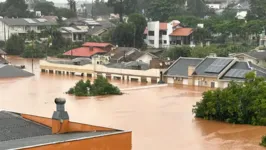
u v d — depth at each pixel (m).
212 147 38.47
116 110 55.03
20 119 27.80
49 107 57.38
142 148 38.00
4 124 26.39
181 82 77.88
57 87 76.00
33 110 55.28
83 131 24.14
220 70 73.56
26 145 19.56
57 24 156.75
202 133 43.41
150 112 53.72
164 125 46.75
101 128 23.50
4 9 182.50
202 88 72.88
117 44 124.50
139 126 46.25
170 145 39.03
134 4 171.38
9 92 70.81
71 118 50.00
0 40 144.50
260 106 46.94
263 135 42.41
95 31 143.12
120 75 85.44
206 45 109.88
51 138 21.77
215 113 48.62
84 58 99.81
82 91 67.44
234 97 48.00
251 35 125.88
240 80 69.75
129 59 100.25
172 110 54.84
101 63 94.06
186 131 44.19
